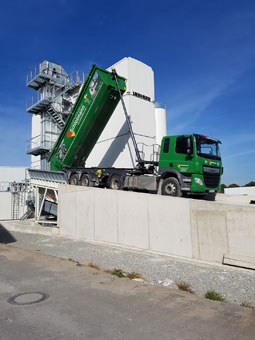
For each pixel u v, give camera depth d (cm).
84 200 1378
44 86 2502
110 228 1217
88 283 632
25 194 2847
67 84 2445
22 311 468
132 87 1762
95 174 1439
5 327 407
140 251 1055
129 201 1138
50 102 2316
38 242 1363
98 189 1295
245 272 774
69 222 1474
